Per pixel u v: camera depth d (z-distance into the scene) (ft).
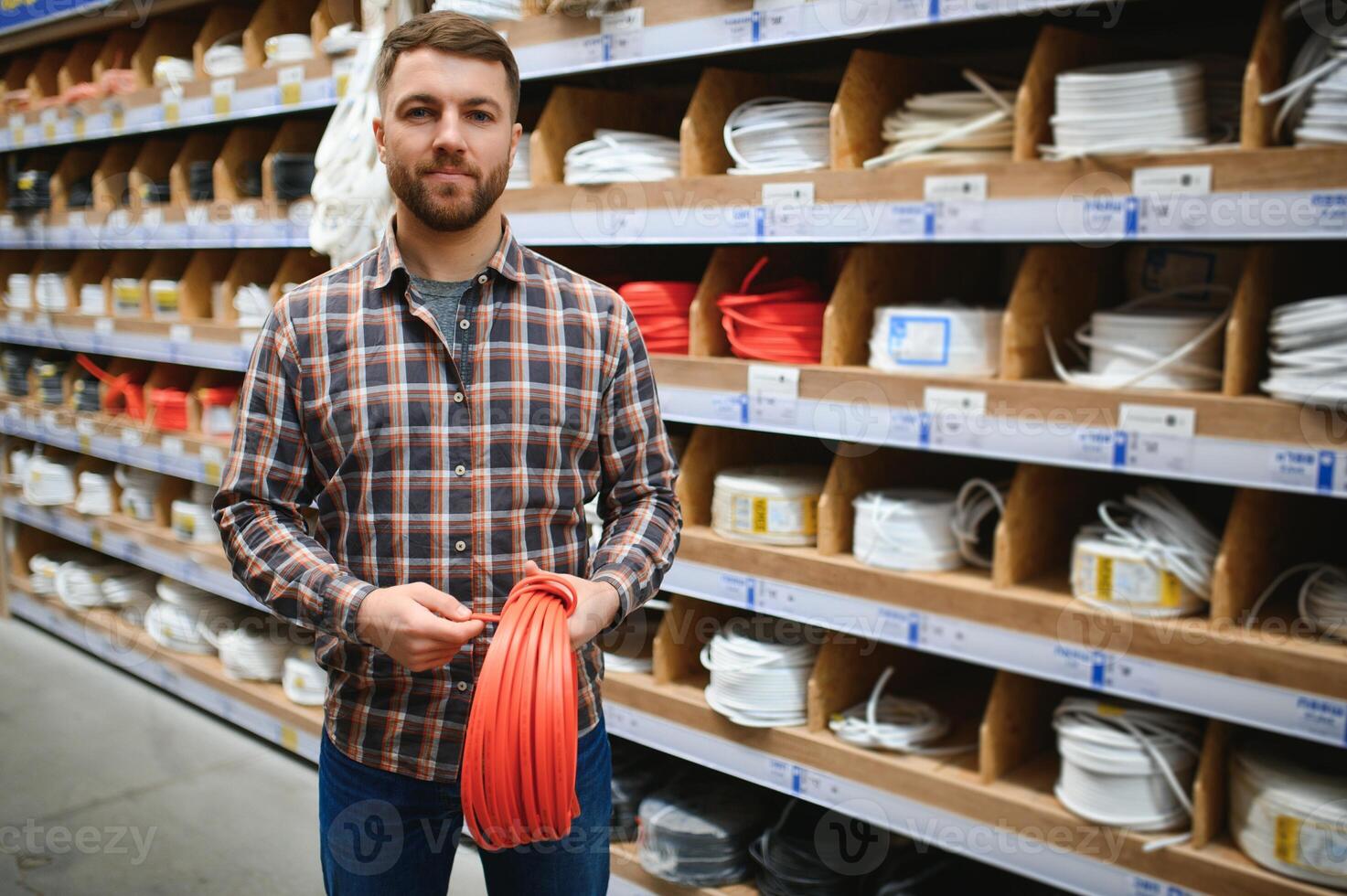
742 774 7.72
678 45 7.21
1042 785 6.69
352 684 4.99
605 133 8.11
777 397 7.22
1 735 11.83
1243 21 7.27
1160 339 6.07
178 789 10.61
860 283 7.28
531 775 4.32
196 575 12.22
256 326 11.10
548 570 4.99
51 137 13.38
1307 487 5.27
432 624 4.26
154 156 13.16
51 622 14.97
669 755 9.44
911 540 6.89
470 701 4.89
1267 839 5.69
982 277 8.66
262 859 9.36
